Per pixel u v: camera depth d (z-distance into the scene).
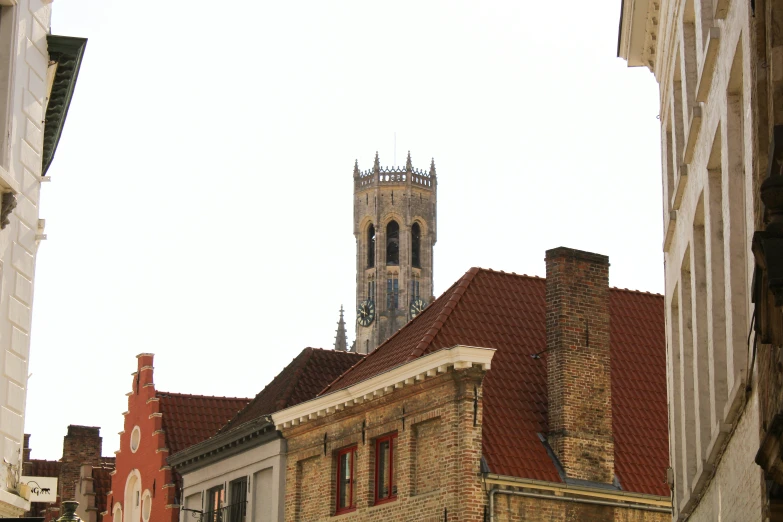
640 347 41.97
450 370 34.59
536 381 37.72
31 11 24.84
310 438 40.78
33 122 25.06
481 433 34.47
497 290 40.72
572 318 37.09
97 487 63.47
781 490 14.09
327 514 39.16
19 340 24.47
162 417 52.34
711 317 20.86
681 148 27.22
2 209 23.27
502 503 34.03
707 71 20.38
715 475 21.97
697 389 23.83
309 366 47.09
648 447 37.88
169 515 49.28
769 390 13.94
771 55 14.09
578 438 35.84
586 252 37.88
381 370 38.78
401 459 36.28
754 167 15.50
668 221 29.02
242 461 44.38
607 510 35.50
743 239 18.44
